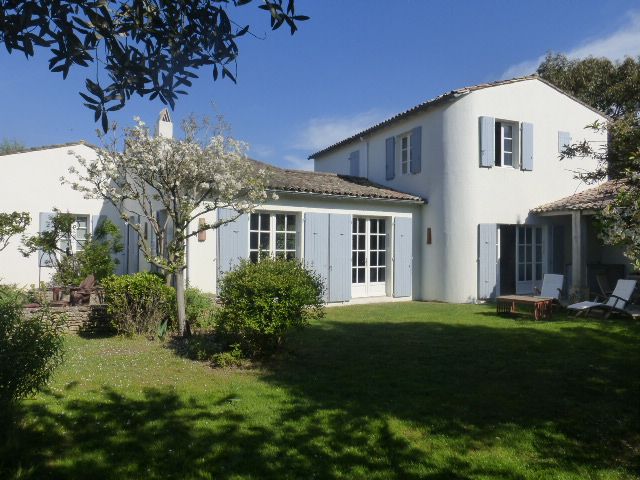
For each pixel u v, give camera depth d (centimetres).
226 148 848
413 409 442
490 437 382
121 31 246
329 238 1209
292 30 252
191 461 338
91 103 250
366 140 1623
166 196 897
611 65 1981
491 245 1284
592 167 1448
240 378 542
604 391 496
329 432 389
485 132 1273
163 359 632
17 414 390
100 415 421
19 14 217
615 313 1000
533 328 858
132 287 788
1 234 1079
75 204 1405
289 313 607
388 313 1057
